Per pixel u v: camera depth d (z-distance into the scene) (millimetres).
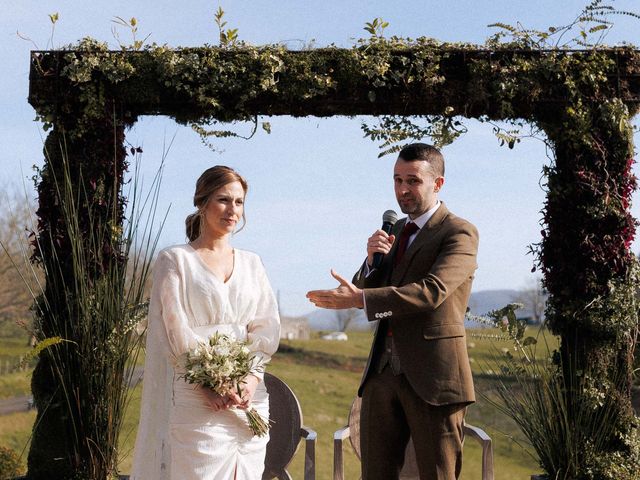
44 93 4395
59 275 4340
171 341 3045
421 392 3121
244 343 3076
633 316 4281
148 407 3178
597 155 4379
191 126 4469
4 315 17938
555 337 4582
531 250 4480
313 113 4465
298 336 31625
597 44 4414
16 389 15594
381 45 4379
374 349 3320
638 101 4426
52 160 4410
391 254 3396
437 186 3373
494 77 4363
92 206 4340
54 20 4379
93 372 4211
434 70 4340
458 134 4391
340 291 3082
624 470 4148
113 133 4410
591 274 4359
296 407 3951
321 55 4395
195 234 3316
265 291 3291
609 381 4273
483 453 3875
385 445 3270
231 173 3223
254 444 3137
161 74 4352
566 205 4410
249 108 4441
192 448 3002
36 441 4273
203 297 3082
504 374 4371
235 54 4387
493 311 4379
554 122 4445
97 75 4398
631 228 4395
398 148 4406
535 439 4312
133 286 4285
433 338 3162
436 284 3084
